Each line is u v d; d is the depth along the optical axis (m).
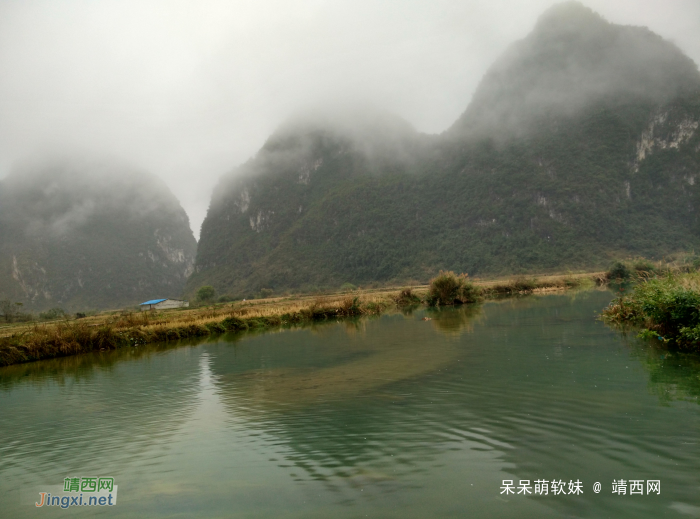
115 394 10.73
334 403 8.25
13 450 6.93
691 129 129.12
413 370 10.72
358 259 149.38
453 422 6.70
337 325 26.41
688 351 11.02
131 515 4.65
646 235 115.94
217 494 4.94
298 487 4.97
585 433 5.94
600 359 10.62
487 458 5.37
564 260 116.06
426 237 148.25
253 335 23.86
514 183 142.75
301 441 6.36
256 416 7.82
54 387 12.23
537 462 5.17
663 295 12.30
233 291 156.50
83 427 8.01
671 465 4.90
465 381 9.18
